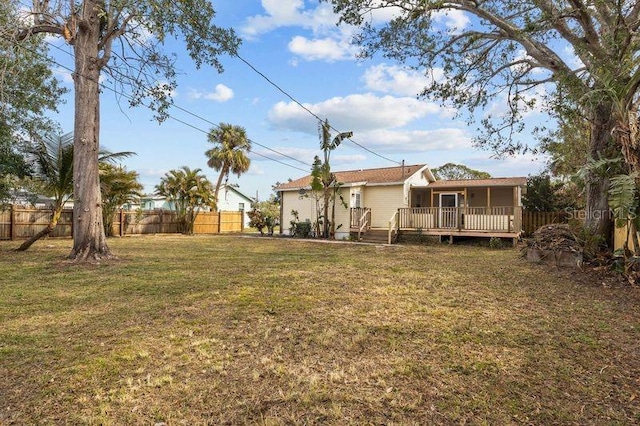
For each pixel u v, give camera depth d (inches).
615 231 315.6
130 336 159.6
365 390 111.6
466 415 98.2
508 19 351.6
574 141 468.8
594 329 168.2
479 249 556.1
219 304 210.8
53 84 486.0
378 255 466.3
